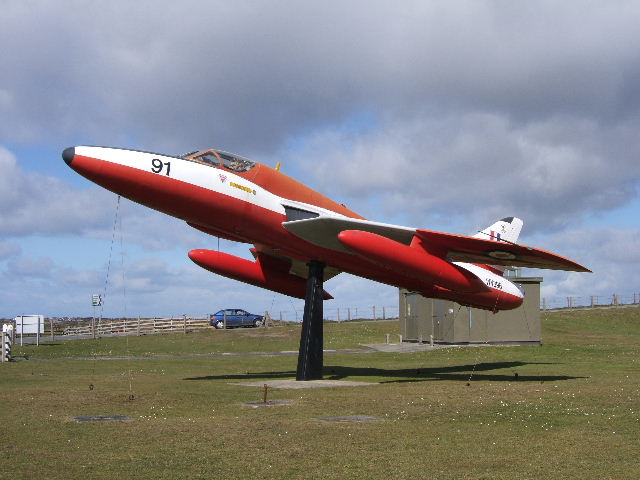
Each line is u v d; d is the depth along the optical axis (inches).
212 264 776.3
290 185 709.3
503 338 1213.1
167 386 577.0
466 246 678.5
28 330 1380.4
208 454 276.5
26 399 459.5
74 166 597.3
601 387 543.5
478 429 338.6
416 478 237.8
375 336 1561.3
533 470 248.5
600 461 263.3
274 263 809.5
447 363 913.5
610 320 1879.9
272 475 241.9
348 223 656.4
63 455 273.6
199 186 636.1
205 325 1973.4
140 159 616.1
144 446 292.7
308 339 670.5
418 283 794.8
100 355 1121.4
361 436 317.7
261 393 518.3
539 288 1229.1
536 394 494.3
